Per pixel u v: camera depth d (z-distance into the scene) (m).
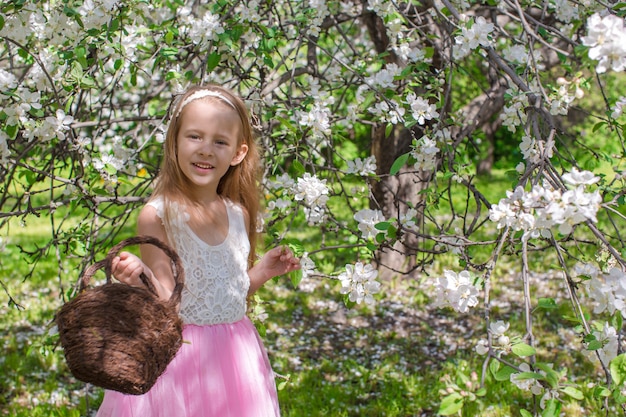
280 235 2.64
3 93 2.41
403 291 6.06
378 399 3.95
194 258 2.15
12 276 6.73
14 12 2.52
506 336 1.65
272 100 3.33
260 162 3.00
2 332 5.18
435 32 4.08
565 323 5.27
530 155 2.14
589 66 2.21
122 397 2.06
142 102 3.64
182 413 2.04
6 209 7.16
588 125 8.73
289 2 3.14
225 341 2.16
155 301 1.80
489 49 2.23
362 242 2.86
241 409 2.12
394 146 5.11
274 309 5.70
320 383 4.19
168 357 1.81
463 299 1.77
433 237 2.11
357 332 5.23
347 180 3.00
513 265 6.92
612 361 1.56
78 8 2.58
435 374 4.30
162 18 3.40
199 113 2.17
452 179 2.66
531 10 3.73
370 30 4.75
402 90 3.07
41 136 2.49
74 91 2.64
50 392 4.11
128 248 7.54
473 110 4.89
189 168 2.16
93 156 2.89
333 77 3.52
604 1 2.49
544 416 1.54
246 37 2.93
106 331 1.72
